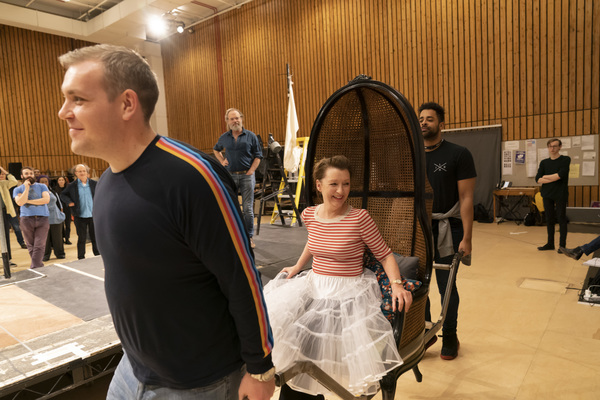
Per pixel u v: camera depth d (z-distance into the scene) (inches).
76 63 34.9
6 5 408.2
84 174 232.7
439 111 100.5
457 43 336.5
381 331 60.0
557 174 208.1
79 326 105.7
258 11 445.4
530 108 311.3
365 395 61.6
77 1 440.8
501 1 314.8
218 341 40.3
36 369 83.7
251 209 210.4
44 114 493.4
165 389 40.9
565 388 91.6
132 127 36.4
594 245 155.2
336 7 393.4
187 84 522.0
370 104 79.8
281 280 73.9
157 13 415.5
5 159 470.0
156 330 38.5
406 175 79.2
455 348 107.9
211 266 36.6
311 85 418.6
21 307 121.0
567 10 291.1
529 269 184.1
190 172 35.1
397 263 73.4
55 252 266.7
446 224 102.7
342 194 68.1
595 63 284.4
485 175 333.1
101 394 98.0
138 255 36.2
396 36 364.2
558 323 125.6
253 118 468.4
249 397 39.9
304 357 59.3
